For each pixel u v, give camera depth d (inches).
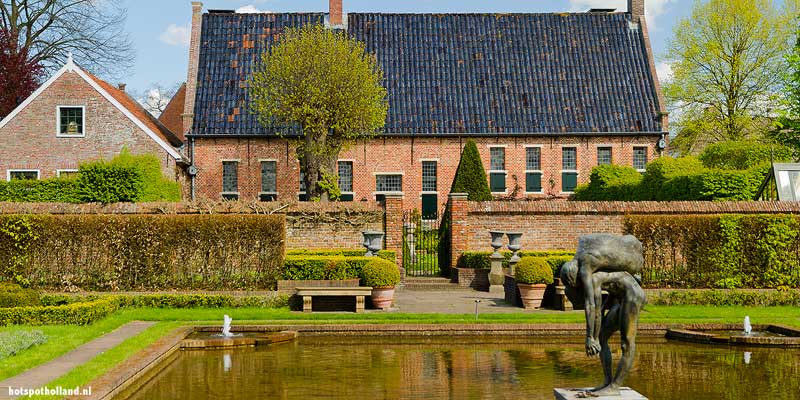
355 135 1526.8
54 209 1051.3
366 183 1643.7
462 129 1642.5
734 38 1870.1
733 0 1836.9
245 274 899.4
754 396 463.8
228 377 516.4
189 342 630.5
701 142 1964.8
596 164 1659.7
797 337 639.1
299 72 1462.8
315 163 1483.8
